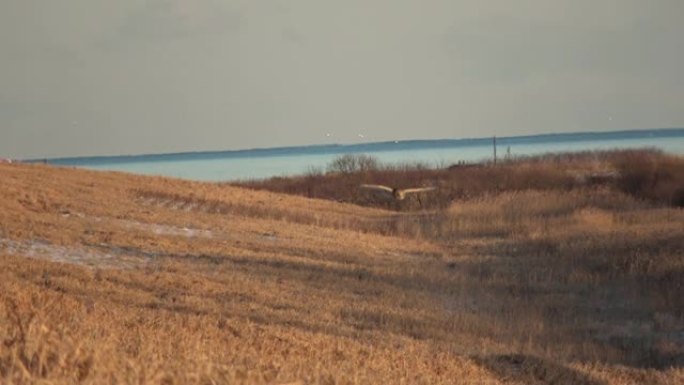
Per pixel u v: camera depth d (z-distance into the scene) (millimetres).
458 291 76375
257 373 27375
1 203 100062
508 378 43562
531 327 64562
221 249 88375
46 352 24594
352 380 31797
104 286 59719
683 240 96312
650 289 78375
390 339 51375
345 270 81250
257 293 64875
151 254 80875
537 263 92250
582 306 74812
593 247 97750
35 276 59719
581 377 47375
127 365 24875
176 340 33594
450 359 45406
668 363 58906
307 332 47781
